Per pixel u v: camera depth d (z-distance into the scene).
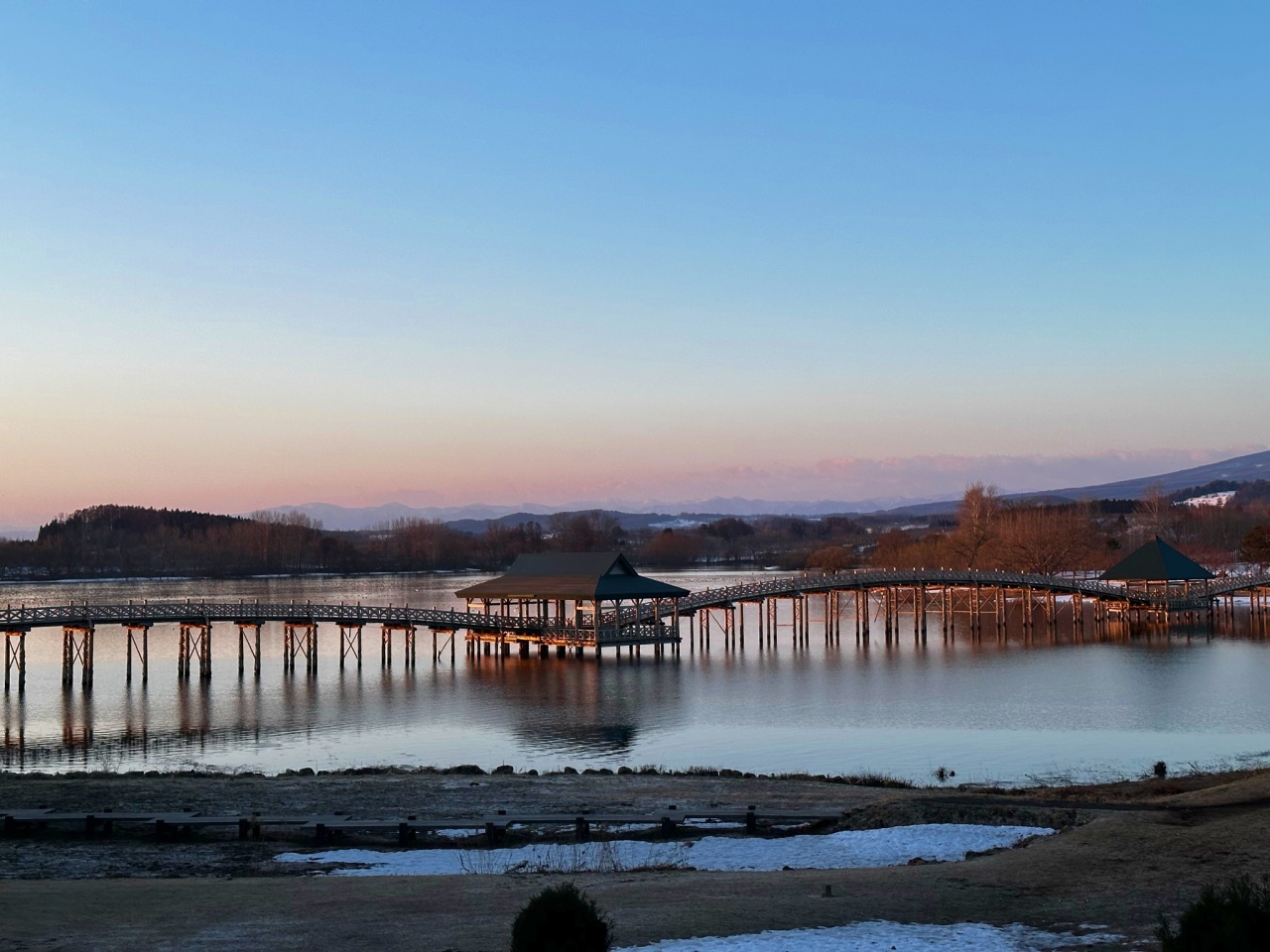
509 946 20.33
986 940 20.34
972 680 75.50
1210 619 112.50
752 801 37.81
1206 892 14.38
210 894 25.23
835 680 76.38
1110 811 31.06
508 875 27.66
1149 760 48.81
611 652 96.44
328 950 20.48
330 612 84.12
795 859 29.39
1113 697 67.50
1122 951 19.44
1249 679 74.19
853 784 42.25
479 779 42.53
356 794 39.38
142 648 101.88
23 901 24.62
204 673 79.88
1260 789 32.19
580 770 48.53
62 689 74.88
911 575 106.00
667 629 93.75
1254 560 158.38
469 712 64.88
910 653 92.94
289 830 34.16
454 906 23.67
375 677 80.75
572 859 30.03
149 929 22.17
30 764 50.28
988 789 40.28
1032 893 23.53
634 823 34.06
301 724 61.16
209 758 51.81
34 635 118.38
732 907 22.83
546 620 96.00
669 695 70.75
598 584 92.56
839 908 22.69
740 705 66.44
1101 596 113.69
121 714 64.62
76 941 21.31
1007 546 165.12
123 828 34.34
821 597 175.12
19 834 33.81
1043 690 70.62
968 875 25.28
